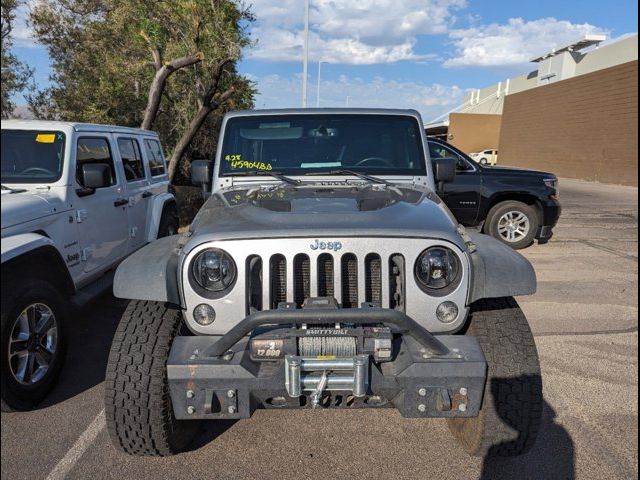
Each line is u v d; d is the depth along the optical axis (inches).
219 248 100.0
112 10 473.7
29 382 136.2
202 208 128.4
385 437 125.4
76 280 180.5
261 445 122.0
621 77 898.1
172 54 414.0
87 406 139.1
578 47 1290.6
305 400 97.6
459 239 102.6
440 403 94.3
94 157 201.6
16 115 424.2
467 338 98.6
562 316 211.8
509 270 102.4
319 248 100.1
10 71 406.0
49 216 163.9
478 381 94.0
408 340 98.7
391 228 101.9
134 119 542.6
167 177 287.4
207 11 401.7
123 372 101.2
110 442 122.4
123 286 102.4
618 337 188.5
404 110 160.4
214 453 118.8
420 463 115.3
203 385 93.8
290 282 100.0
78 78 540.4
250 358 94.7
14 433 126.2
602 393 145.4
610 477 110.1
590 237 390.3
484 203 330.6
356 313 90.1
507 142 1391.5
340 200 122.0
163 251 110.7
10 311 128.5
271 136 157.1
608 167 938.1
